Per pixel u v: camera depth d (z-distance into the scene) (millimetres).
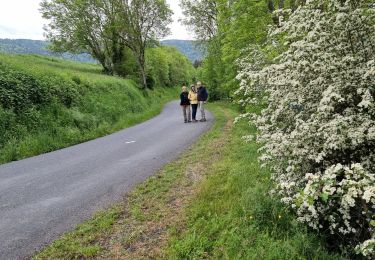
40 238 4801
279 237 4488
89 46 40250
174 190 6426
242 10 16078
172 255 4086
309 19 5633
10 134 11508
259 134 6605
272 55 10539
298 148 4891
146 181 7082
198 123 16266
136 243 4508
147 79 42750
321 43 5312
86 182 7367
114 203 5969
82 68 40500
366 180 3758
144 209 5609
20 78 14188
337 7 5156
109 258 4188
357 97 5184
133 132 15156
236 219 4832
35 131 12656
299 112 5719
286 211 4938
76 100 17172
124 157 9664
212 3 32719
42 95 14633
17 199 6465
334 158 5168
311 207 4113
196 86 17047
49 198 6441
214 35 34125
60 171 8469
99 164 8992
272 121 5918
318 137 4859
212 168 7605
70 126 14500
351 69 5043
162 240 4539
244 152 8797
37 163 9602
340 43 5387
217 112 21516
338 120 4543
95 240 4652
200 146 10242
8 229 5137
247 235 4418
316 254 4152
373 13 5129
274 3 14766
